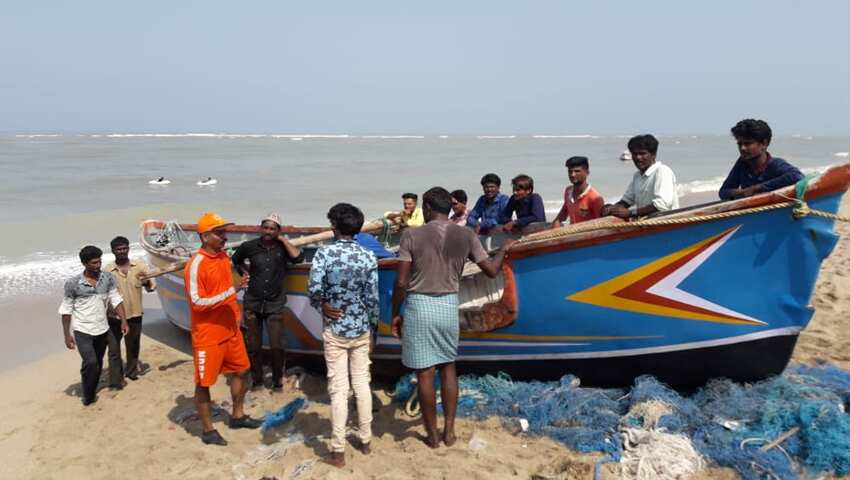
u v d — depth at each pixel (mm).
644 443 4512
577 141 164625
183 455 5004
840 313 7887
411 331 4703
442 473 4488
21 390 6684
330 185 30703
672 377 5223
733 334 4863
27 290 10758
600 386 5457
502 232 7414
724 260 4770
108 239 15398
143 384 6648
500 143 136000
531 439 4977
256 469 4754
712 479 4227
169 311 8375
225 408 5949
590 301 5145
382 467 4652
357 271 4684
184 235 9516
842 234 13141
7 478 4832
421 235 4652
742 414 4727
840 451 4223
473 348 5703
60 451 5230
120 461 4973
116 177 34156
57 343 8266
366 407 4828
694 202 24891
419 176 37156
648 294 4973
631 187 5879
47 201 23047
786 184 4805
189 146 92625
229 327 5215
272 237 6152
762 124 4945
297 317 6508
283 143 119250
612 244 4973
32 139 131875
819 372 5473
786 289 4703
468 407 5441
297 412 5723
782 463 4203
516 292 5316
